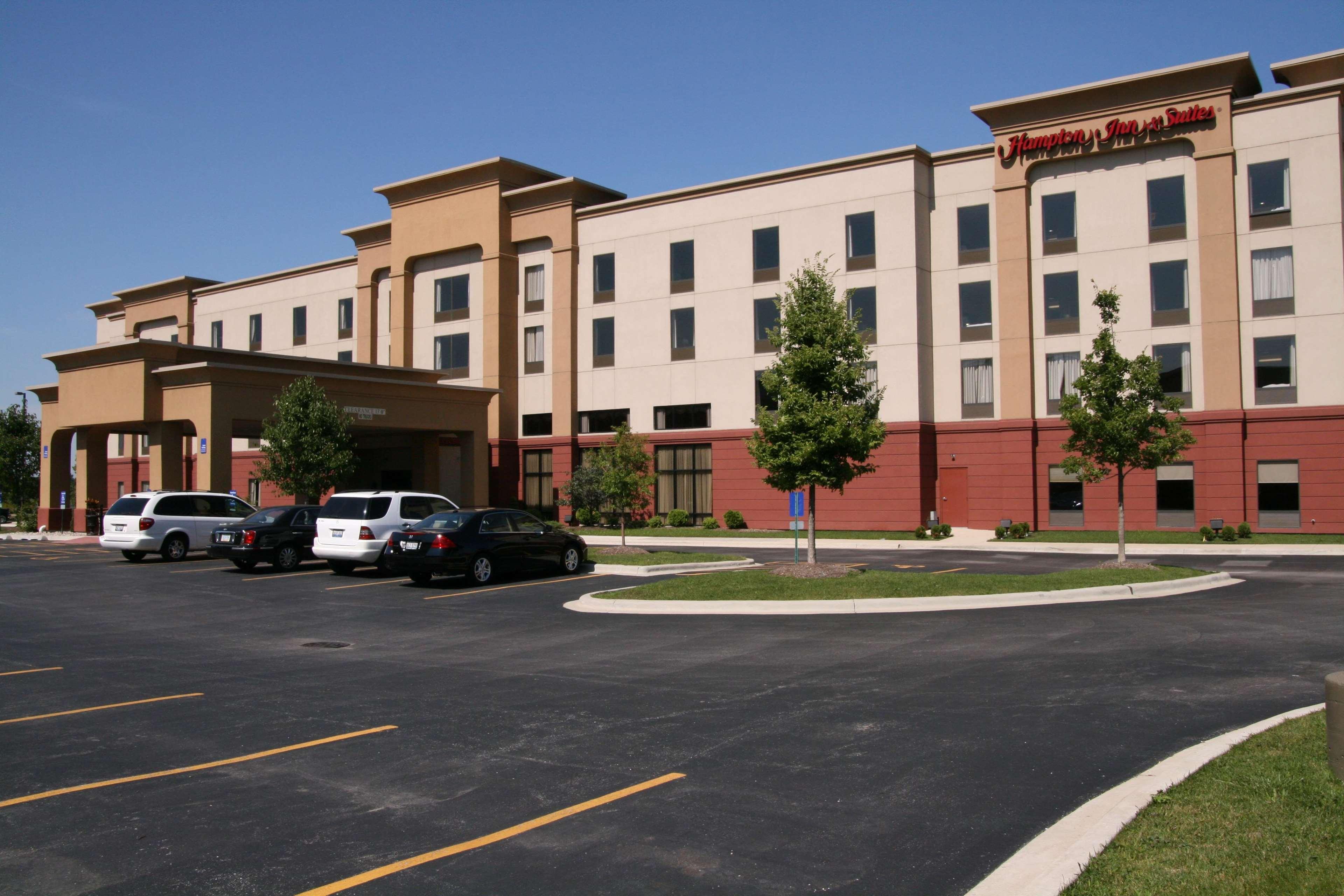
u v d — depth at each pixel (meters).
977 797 6.73
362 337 52.16
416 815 6.57
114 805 6.81
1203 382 32.91
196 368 32.59
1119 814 5.95
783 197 39.91
